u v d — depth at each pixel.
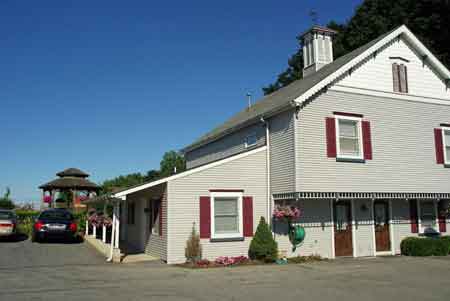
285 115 16.78
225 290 10.38
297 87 20.67
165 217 15.77
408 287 10.90
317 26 22.00
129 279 11.91
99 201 19.92
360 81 17.72
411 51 19.25
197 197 16.08
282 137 16.83
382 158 17.59
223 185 16.59
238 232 16.59
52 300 9.10
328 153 16.52
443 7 30.59
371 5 36.44
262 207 17.23
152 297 9.47
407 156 18.20
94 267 14.15
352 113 17.30
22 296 9.48
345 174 16.69
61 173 35.44
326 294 9.98
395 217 18.86
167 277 12.32
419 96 19.00
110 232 25.33
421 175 18.39
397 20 32.94
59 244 20.80
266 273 13.22
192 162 27.86
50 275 12.41
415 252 17.77
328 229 17.42
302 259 16.38
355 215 18.02
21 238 23.20
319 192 16.05
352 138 17.28
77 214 27.92
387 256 17.86
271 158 17.42
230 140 21.80
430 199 19.75
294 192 15.77
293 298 9.53
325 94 16.89
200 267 14.47
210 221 16.12
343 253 17.50
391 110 18.20
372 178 17.20
